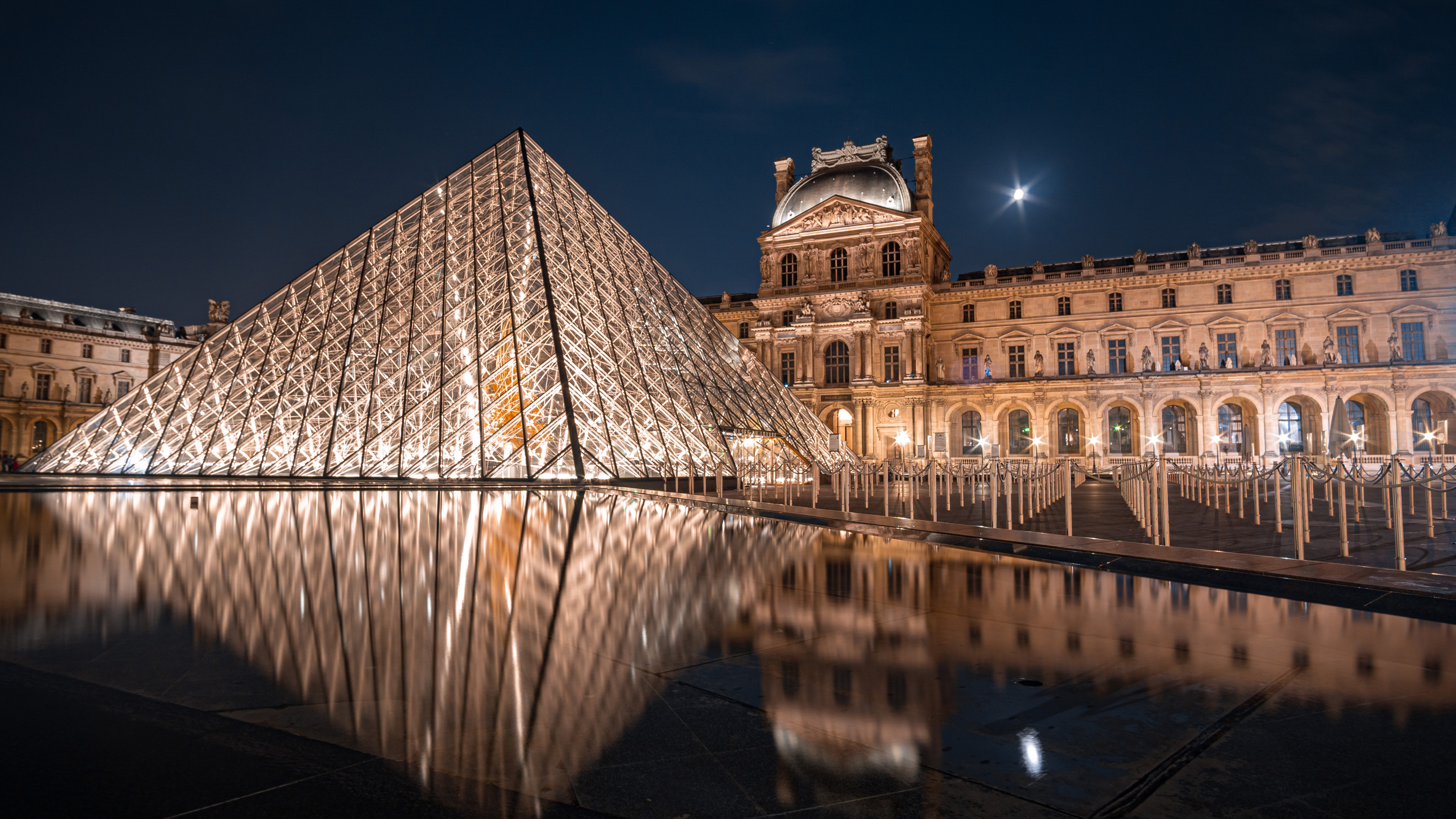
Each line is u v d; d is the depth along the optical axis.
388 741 6.98
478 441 46.97
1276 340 88.38
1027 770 6.40
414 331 53.84
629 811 5.72
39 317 110.75
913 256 95.75
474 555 17.94
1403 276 84.00
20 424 104.69
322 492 39.34
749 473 55.25
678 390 56.38
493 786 6.11
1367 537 23.48
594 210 68.75
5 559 17.19
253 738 7.02
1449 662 9.49
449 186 64.56
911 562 17.81
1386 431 81.31
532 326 49.56
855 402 94.31
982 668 9.21
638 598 13.16
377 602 12.69
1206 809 5.70
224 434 54.97
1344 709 7.85
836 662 9.43
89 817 5.54
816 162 109.62
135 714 7.59
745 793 6.00
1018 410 101.38
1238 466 76.06
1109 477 79.56
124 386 115.25
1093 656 9.74
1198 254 91.19
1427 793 5.96
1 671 8.91
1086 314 95.62
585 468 44.59
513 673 8.92
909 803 5.82
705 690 8.36
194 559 17.20
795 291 100.19
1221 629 11.20
